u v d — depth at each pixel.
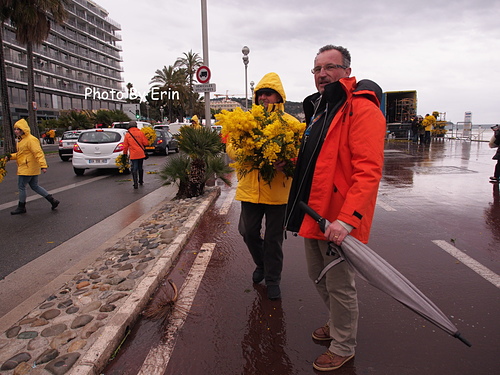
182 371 2.56
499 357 2.61
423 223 5.86
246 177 3.45
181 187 8.13
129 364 2.64
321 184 2.29
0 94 23.17
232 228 5.77
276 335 2.96
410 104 28.80
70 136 19.45
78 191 9.80
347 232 2.12
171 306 3.35
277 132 2.93
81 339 2.81
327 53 2.48
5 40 60.19
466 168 12.33
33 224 6.50
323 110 2.46
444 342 2.80
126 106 64.88
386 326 3.03
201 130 8.16
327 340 2.87
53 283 3.93
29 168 7.22
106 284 3.75
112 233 5.90
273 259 3.48
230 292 3.67
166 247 4.75
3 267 4.56
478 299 3.42
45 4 22.25
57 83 79.19
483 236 5.18
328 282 2.49
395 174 11.27
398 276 2.16
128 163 12.30
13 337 2.88
